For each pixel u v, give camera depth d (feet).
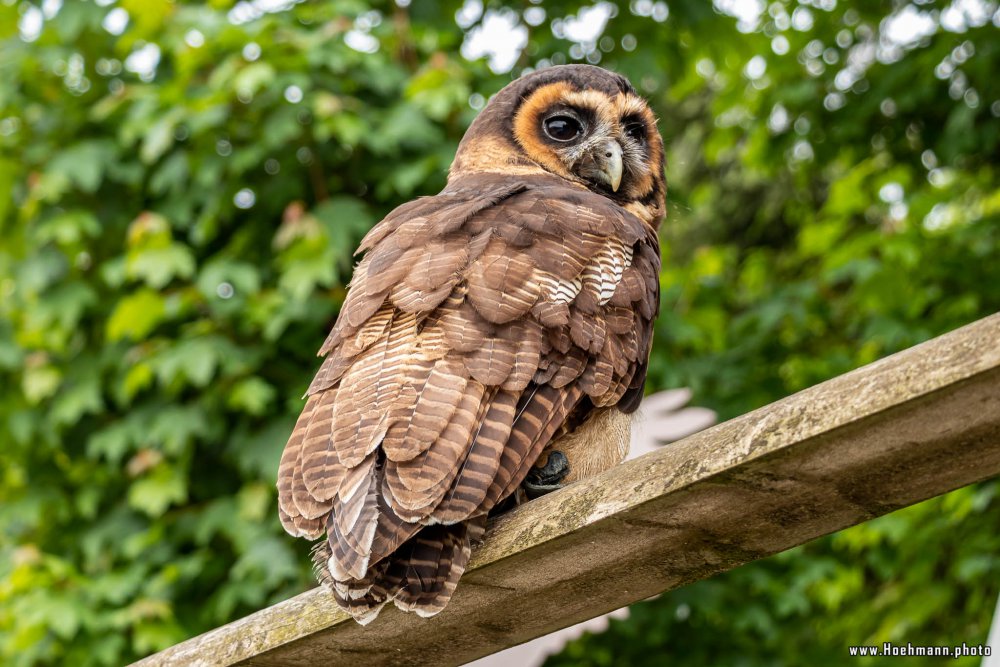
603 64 47.57
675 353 44.34
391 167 41.27
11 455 43.98
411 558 16.58
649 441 29.99
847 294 51.88
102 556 41.63
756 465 15.03
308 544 39.81
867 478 15.10
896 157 52.65
